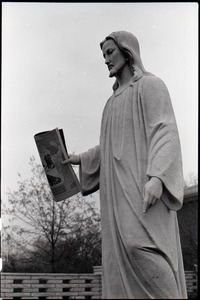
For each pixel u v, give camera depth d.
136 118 4.10
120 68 4.47
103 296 3.95
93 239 12.95
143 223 3.72
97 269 10.35
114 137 4.18
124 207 3.87
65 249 12.85
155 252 3.69
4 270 12.18
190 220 10.13
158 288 3.62
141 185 3.86
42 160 4.62
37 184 13.27
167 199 3.85
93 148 4.57
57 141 4.53
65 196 4.58
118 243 3.88
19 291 9.08
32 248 12.78
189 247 10.05
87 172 4.50
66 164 4.54
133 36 4.50
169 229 3.86
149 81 4.18
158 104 4.05
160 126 3.95
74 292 9.40
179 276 3.93
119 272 3.81
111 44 4.49
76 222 13.10
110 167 4.15
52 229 12.92
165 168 3.75
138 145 4.00
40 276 9.30
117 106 4.30
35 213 13.04
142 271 3.66
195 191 10.09
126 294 3.72
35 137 4.56
